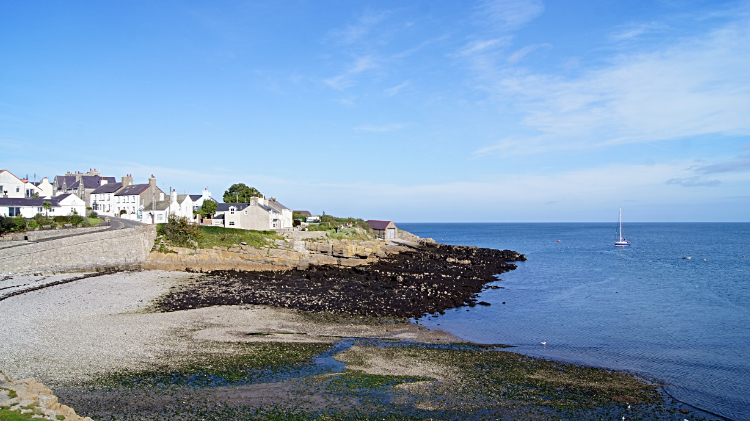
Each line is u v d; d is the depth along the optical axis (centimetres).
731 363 2998
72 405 2023
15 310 3641
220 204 9338
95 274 5444
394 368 2723
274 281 5669
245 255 6806
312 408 2106
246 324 3638
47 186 10069
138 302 4231
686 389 2533
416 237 12275
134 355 2744
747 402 2373
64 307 3841
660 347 3362
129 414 1959
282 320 3828
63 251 5297
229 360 2736
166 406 2058
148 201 9881
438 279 6256
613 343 3459
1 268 4706
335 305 4444
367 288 5350
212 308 4131
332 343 3222
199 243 6856
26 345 2809
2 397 1733
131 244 6134
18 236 5503
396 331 3672
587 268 8644
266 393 2258
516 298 5369
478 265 8431
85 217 7531
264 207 8706
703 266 9038
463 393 2375
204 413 2000
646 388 2536
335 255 7512
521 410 2197
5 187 9062
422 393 2352
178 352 2841
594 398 2373
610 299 5350
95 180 11225
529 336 3647
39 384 2042
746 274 7775
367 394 2303
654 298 5431
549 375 2703
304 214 13075
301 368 2658
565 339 3562
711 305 5000
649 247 14762
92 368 2494
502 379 2605
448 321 4097
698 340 3566
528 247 15162
